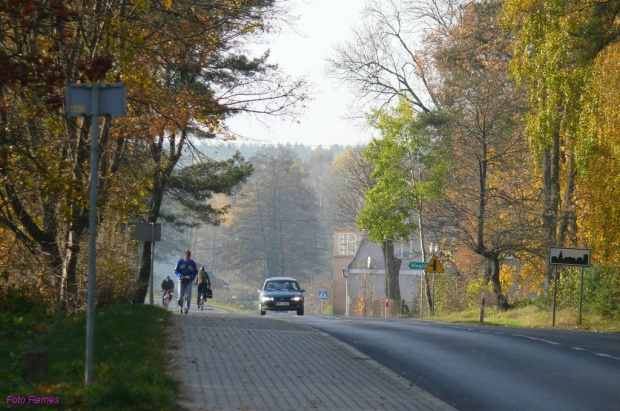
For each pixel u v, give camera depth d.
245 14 51.69
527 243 93.81
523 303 99.69
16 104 44.88
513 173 102.31
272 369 28.80
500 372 30.94
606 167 64.88
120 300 54.69
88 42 44.41
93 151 20.78
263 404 21.77
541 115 68.44
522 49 69.50
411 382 27.52
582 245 74.44
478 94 96.00
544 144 68.94
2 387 20.56
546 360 34.97
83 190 43.78
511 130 98.31
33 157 42.94
